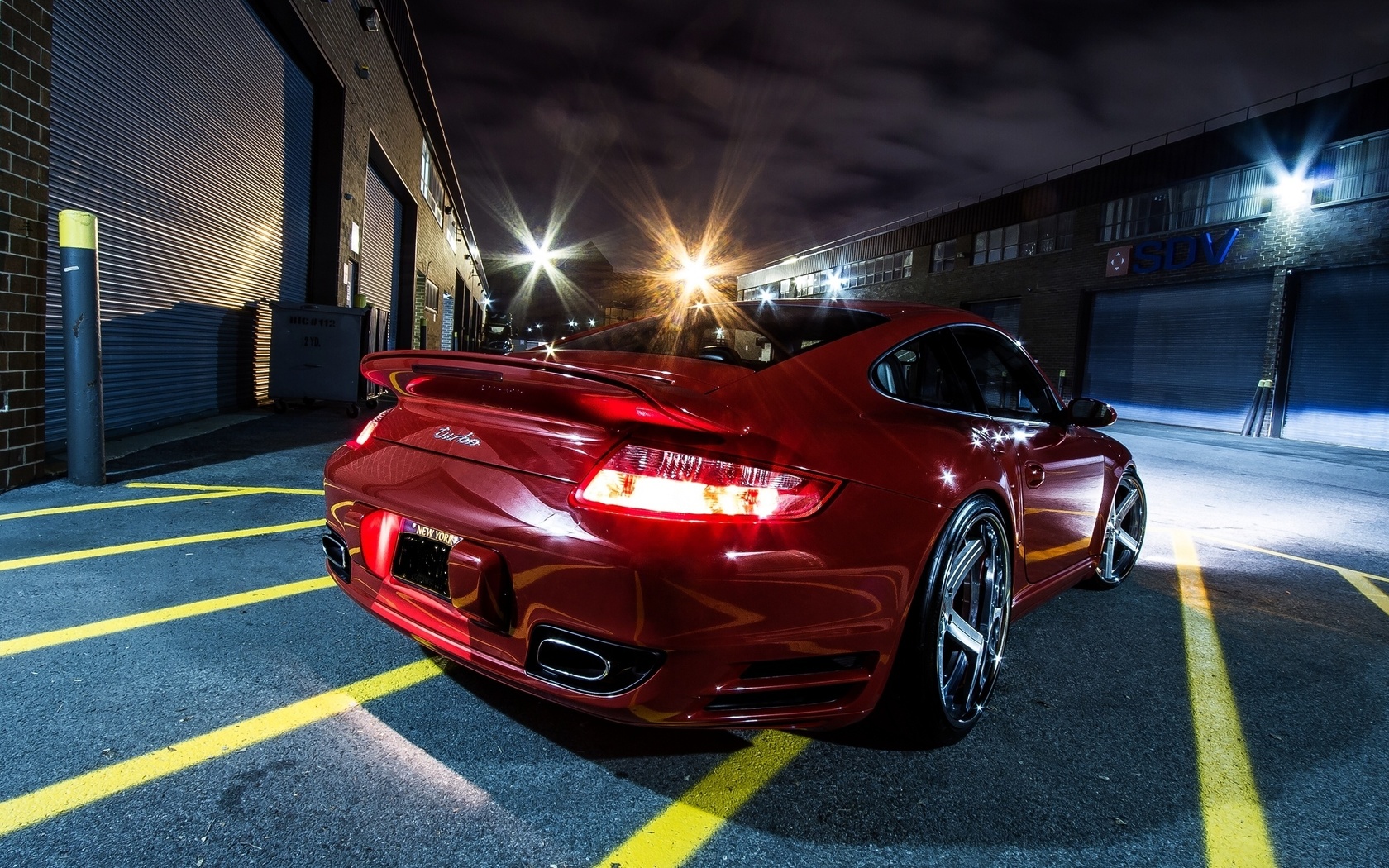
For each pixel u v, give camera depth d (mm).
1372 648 3006
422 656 2373
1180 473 9016
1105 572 3498
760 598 1557
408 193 19156
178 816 1521
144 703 1978
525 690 1673
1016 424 2543
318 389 8852
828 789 1773
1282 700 2436
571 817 1610
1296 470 10203
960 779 1855
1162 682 2531
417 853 1455
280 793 1622
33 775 1632
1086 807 1760
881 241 34250
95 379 4441
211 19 7672
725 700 1620
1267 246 17516
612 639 1532
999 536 2215
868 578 1699
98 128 5785
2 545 3264
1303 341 16953
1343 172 16125
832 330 2254
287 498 4484
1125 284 21391
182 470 5145
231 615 2613
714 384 1776
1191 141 19469
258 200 9383
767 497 1578
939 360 2367
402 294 20531
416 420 1978
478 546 1687
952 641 2014
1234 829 1695
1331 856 1612
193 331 7734
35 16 4371
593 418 1609
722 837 1573
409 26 16375
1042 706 2297
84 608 2604
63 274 4305
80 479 4469
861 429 1855
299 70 10602
